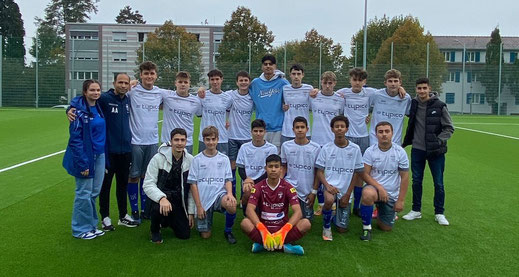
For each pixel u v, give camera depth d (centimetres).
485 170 919
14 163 936
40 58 2908
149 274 392
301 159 531
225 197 489
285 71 2936
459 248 467
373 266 417
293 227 459
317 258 436
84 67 3766
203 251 453
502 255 448
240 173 571
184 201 497
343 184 518
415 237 503
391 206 523
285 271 402
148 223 553
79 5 5541
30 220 548
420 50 2986
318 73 2980
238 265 415
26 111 2438
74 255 435
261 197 478
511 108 3042
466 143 1387
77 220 489
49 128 1606
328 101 626
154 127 574
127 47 3797
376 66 2905
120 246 464
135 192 559
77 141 465
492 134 1662
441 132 561
